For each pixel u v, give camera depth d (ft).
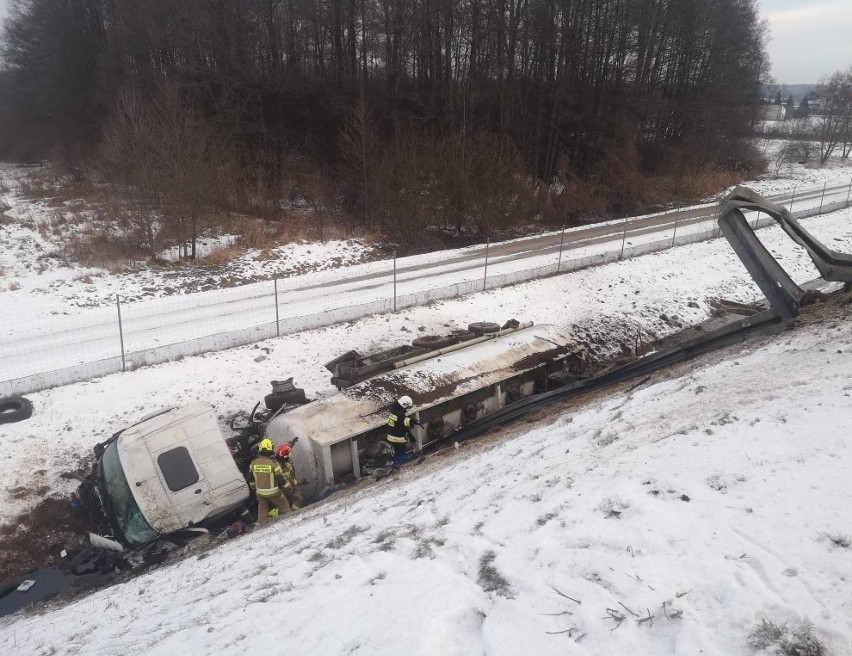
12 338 56.13
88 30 159.94
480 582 14.52
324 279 77.92
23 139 158.92
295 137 126.72
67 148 140.46
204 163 93.09
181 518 34.14
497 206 110.22
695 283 84.48
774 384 23.70
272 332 57.47
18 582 35.22
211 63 119.96
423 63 136.56
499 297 71.51
